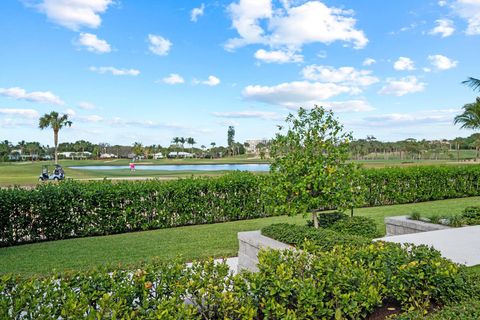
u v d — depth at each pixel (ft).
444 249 18.76
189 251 21.75
